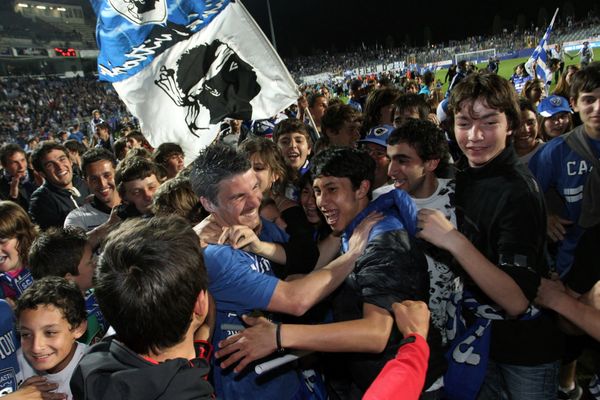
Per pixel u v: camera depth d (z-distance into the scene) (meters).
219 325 1.83
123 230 1.23
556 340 2.14
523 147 3.77
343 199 1.87
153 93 4.07
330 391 2.38
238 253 1.78
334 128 4.17
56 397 1.98
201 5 3.98
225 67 4.11
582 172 2.67
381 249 1.64
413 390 1.34
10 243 2.76
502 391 2.30
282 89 4.19
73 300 2.05
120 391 1.04
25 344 2.02
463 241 1.70
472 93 1.88
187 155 4.18
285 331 1.54
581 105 2.60
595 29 36.75
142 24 3.98
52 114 40.53
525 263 1.74
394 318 1.65
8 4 57.09
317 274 1.73
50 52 56.22
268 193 2.90
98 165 3.78
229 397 1.84
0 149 5.91
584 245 2.14
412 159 2.22
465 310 2.22
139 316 1.09
